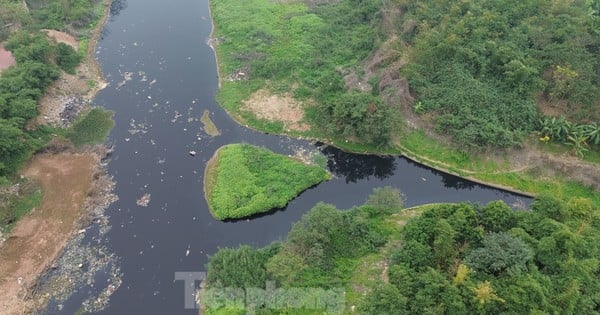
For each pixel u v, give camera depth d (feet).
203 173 165.68
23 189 153.58
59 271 133.39
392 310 105.40
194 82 209.05
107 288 129.59
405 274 112.47
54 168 163.12
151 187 159.84
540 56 173.47
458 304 101.91
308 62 210.59
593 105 160.86
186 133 182.50
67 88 196.65
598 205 150.20
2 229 142.00
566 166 158.10
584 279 107.24
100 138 178.40
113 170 165.48
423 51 182.29
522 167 162.40
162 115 190.60
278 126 184.34
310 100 193.47
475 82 173.27
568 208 124.47
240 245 135.54
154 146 176.04
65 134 177.06
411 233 123.54
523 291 101.24
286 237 138.62
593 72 164.66
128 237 143.54
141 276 133.08
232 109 193.16
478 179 162.40
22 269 132.77
